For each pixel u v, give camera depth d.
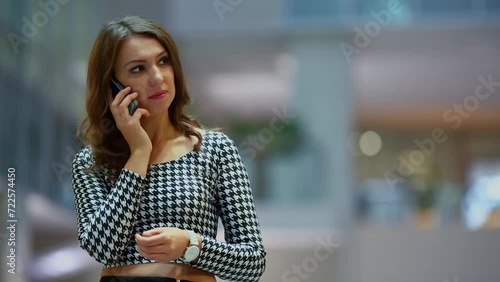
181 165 2.80
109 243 2.61
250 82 19.38
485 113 22.00
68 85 13.18
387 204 16.64
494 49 17.00
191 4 16.44
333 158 16.50
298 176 15.46
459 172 24.00
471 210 16.44
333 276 15.71
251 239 2.78
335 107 16.67
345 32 16.61
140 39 2.79
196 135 2.87
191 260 2.58
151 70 2.77
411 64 17.86
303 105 16.73
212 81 19.28
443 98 20.50
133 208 2.65
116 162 2.88
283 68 18.20
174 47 2.86
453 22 15.98
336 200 15.98
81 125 2.95
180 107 2.90
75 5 13.54
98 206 2.78
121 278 2.66
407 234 16.16
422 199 16.64
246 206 2.83
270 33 16.56
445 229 16.17
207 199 2.78
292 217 15.34
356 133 24.23
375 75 18.75
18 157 10.86
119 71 2.79
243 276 2.72
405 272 16.09
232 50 17.30
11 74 11.02
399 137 24.30
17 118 11.08
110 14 15.45
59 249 11.78
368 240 16.19
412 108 21.70
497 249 15.98
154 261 2.67
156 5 16.19
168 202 2.71
